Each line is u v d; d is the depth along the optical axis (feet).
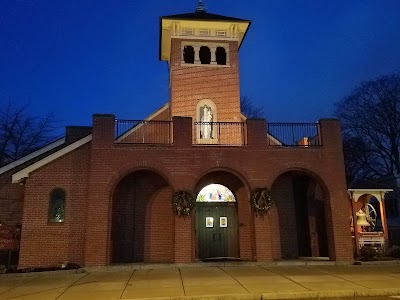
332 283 37.93
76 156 58.34
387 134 131.54
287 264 54.08
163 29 74.38
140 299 31.37
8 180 64.85
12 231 56.49
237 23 73.00
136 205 61.77
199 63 71.46
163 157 56.95
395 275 43.14
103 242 53.01
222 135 67.67
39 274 47.96
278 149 58.95
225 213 63.72
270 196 56.85
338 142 60.23
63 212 56.34
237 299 32.32
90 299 31.78
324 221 65.98
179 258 53.83
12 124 111.14
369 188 65.05
